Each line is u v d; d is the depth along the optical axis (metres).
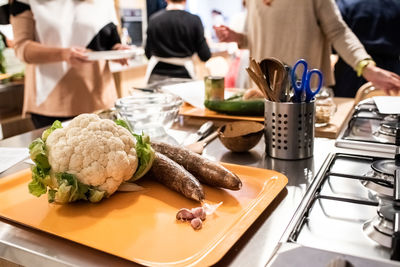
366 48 2.48
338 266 0.49
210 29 6.59
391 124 1.18
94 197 0.78
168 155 0.93
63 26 2.02
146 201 0.81
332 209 0.73
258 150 1.15
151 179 0.93
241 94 1.61
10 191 0.88
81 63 1.91
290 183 0.90
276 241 0.65
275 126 1.05
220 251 0.60
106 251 0.61
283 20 2.09
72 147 0.78
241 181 0.90
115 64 3.75
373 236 0.62
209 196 0.83
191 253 0.61
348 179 0.87
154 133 1.27
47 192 0.87
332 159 0.99
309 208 0.73
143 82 4.26
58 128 0.86
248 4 2.27
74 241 0.66
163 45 3.12
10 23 2.03
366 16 2.44
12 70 3.17
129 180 0.89
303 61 0.98
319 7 2.02
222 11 6.46
